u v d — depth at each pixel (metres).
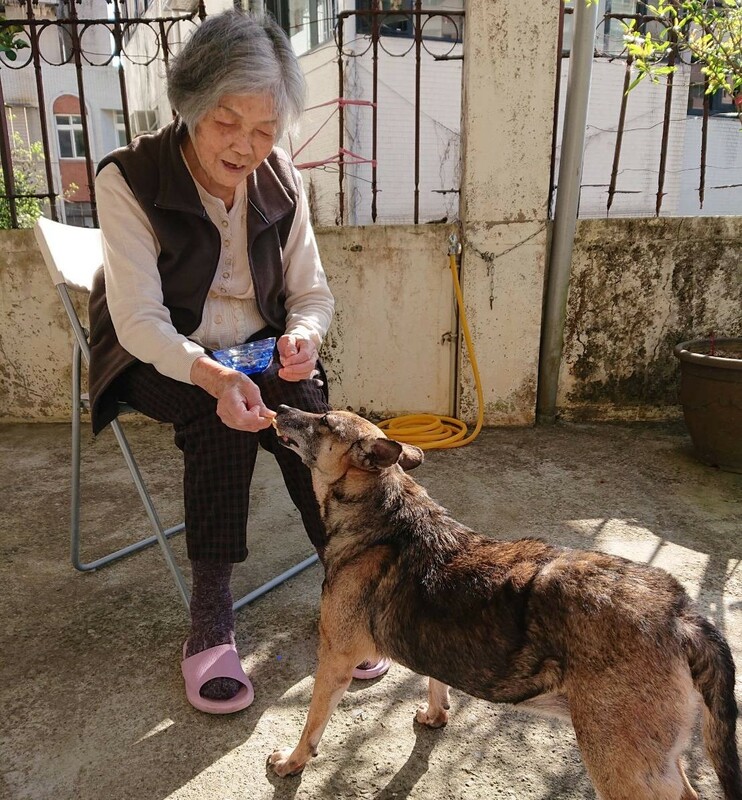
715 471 4.04
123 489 3.91
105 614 2.70
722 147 10.35
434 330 4.84
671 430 4.80
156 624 2.63
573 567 1.71
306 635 2.56
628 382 4.94
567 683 1.60
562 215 4.45
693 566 2.96
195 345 2.20
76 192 15.12
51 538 3.34
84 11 13.77
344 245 4.64
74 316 2.64
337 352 4.84
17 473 4.16
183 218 2.33
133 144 2.38
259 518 3.57
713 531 3.29
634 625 1.55
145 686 2.29
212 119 2.11
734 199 10.73
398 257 4.67
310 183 9.65
